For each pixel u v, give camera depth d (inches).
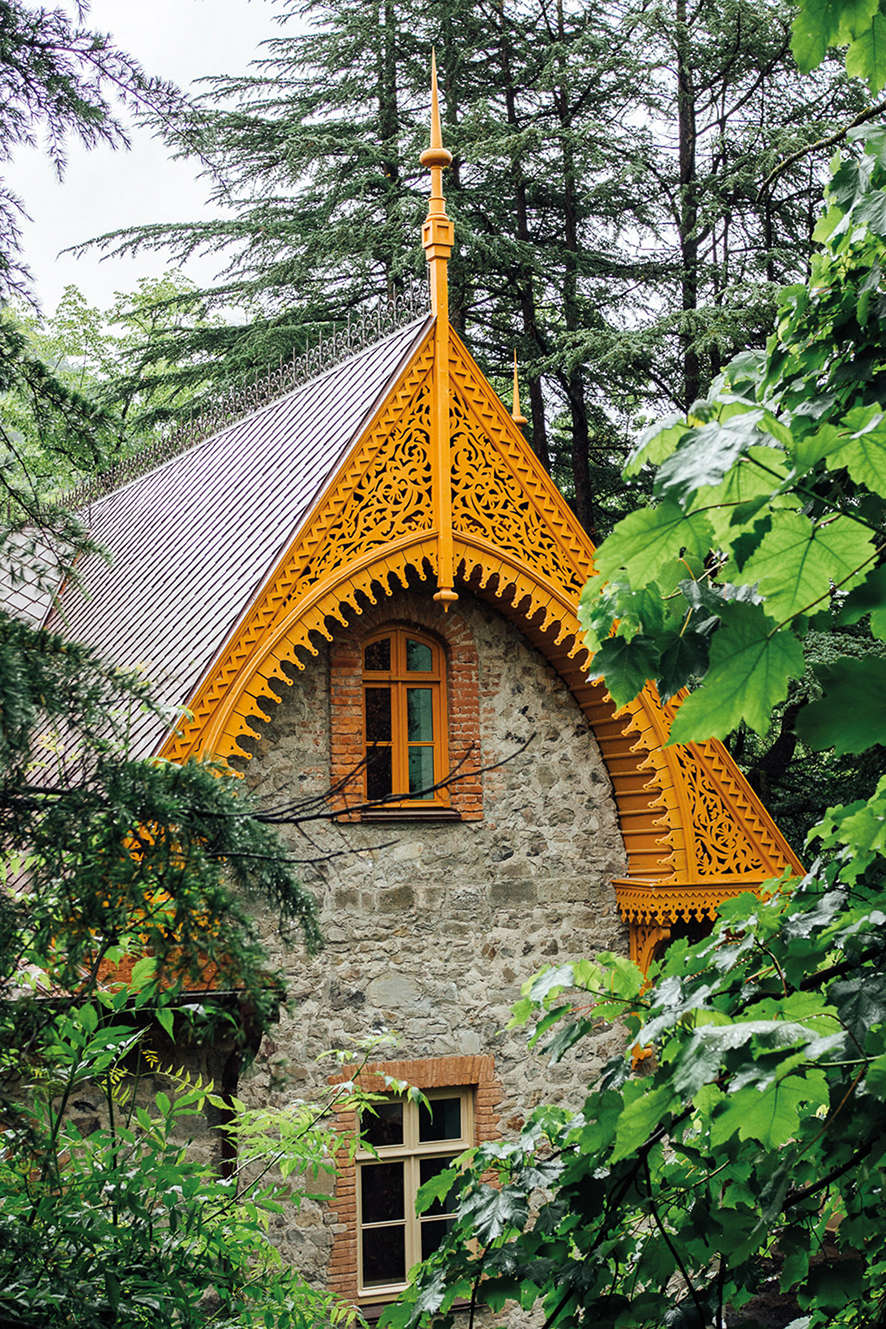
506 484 452.8
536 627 478.9
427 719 478.6
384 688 472.1
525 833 481.4
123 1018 332.2
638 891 474.6
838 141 178.7
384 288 956.0
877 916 145.3
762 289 696.4
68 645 170.9
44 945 162.1
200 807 174.1
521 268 930.7
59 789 169.2
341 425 458.9
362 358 506.0
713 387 176.9
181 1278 193.2
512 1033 465.4
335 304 982.4
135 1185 194.4
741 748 776.9
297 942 438.3
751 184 805.9
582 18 930.7
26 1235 175.3
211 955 166.9
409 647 479.2
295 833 443.8
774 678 114.3
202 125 268.8
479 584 468.1
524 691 489.1
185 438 692.1
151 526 620.4
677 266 876.0
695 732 116.1
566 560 460.4
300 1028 433.1
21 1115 185.6
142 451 747.4
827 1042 111.7
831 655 597.3
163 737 388.8
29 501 199.2
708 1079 115.3
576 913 484.4
